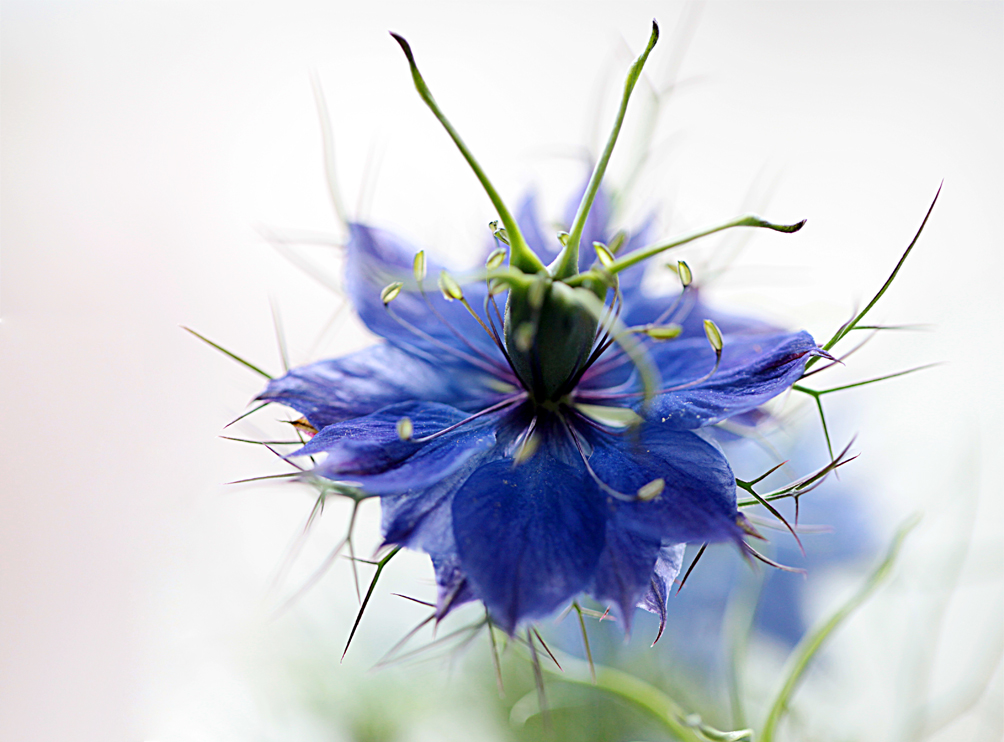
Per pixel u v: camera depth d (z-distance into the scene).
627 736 0.20
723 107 0.30
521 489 0.15
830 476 0.21
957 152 0.29
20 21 0.29
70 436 0.28
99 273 0.29
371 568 0.22
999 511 0.24
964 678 0.24
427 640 0.21
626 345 0.16
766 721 0.18
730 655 0.19
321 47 0.30
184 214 0.30
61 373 0.28
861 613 0.22
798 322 0.19
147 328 0.29
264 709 0.22
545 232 0.18
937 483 0.24
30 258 0.29
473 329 0.17
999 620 0.24
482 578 0.15
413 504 0.15
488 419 0.17
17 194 0.29
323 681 0.21
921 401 0.25
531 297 0.16
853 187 0.29
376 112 0.30
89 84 0.30
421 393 0.17
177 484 0.27
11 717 0.27
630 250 0.18
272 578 0.24
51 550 0.27
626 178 0.19
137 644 0.27
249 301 0.29
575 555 0.15
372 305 0.17
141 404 0.28
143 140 0.30
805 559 0.21
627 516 0.15
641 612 0.20
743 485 0.16
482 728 0.21
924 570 0.22
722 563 0.20
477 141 0.29
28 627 0.27
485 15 0.30
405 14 0.30
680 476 0.15
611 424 0.16
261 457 0.25
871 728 0.22
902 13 0.29
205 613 0.25
